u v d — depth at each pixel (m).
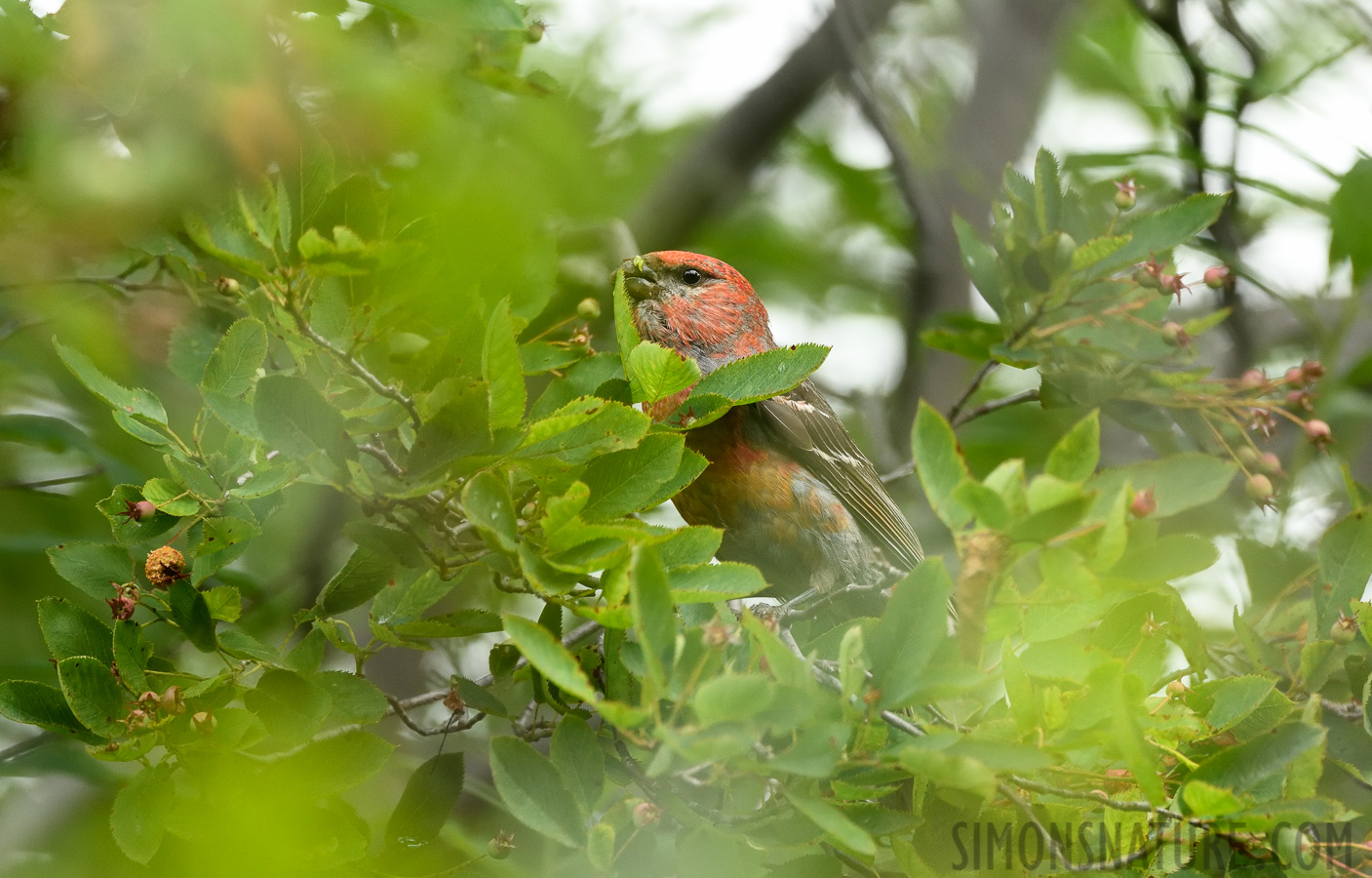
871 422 12.86
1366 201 10.07
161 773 5.65
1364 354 11.10
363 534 5.49
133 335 7.06
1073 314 8.72
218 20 5.50
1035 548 4.88
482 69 7.06
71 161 5.55
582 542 5.15
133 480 8.93
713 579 5.18
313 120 6.15
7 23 5.66
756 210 14.49
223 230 5.42
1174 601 6.43
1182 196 11.61
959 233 8.88
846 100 14.53
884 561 10.05
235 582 9.02
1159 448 9.30
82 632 5.84
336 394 5.73
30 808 7.93
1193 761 5.90
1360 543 6.87
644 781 6.03
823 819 4.83
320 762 5.88
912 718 5.89
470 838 8.20
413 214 5.60
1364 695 6.29
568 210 7.12
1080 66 13.97
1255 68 10.98
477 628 5.99
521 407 5.17
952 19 14.89
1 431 8.52
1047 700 5.20
